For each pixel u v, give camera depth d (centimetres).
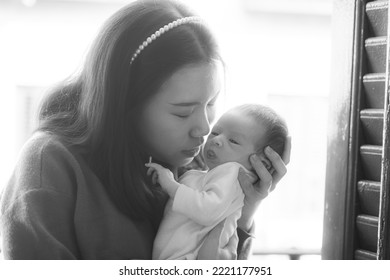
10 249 108
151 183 124
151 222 124
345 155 124
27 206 107
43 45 311
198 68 112
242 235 128
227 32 314
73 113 123
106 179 116
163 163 127
